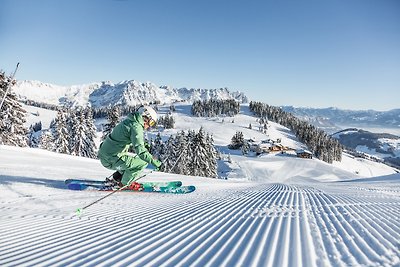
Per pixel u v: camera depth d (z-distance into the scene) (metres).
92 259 2.60
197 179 16.14
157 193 7.82
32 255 2.70
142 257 2.66
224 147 120.81
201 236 3.39
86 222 4.07
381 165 166.12
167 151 42.47
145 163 6.99
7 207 4.88
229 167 82.56
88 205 4.97
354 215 4.79
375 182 21.73
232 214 4.81
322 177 78.19
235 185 14.04
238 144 117.56
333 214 4.88
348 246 3.00
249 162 89.50
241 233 3.53
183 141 41.84
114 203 5.71
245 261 2.55
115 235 3.42
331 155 124.94
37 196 5.91
